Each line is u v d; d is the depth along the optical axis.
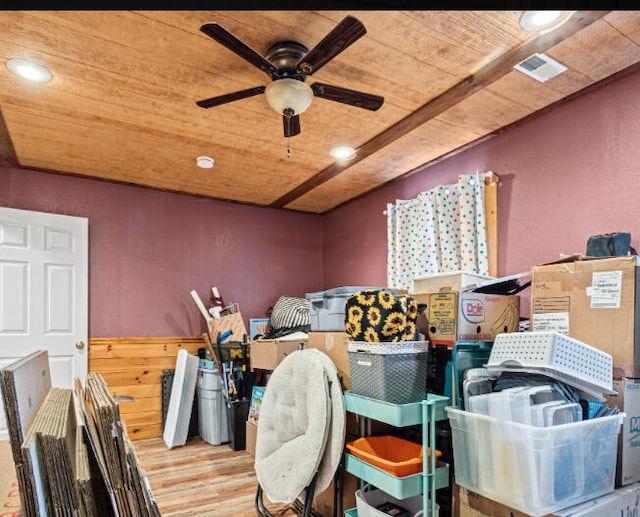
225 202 4.69
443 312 2.14
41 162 3.55
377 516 1.85
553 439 1.47
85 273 3.80
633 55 2.16
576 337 1.87
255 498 2.55
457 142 3.19
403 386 1.90
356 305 2.04
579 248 2.50
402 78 2.38
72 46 2.06
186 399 3.84
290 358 2.35
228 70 2.27
